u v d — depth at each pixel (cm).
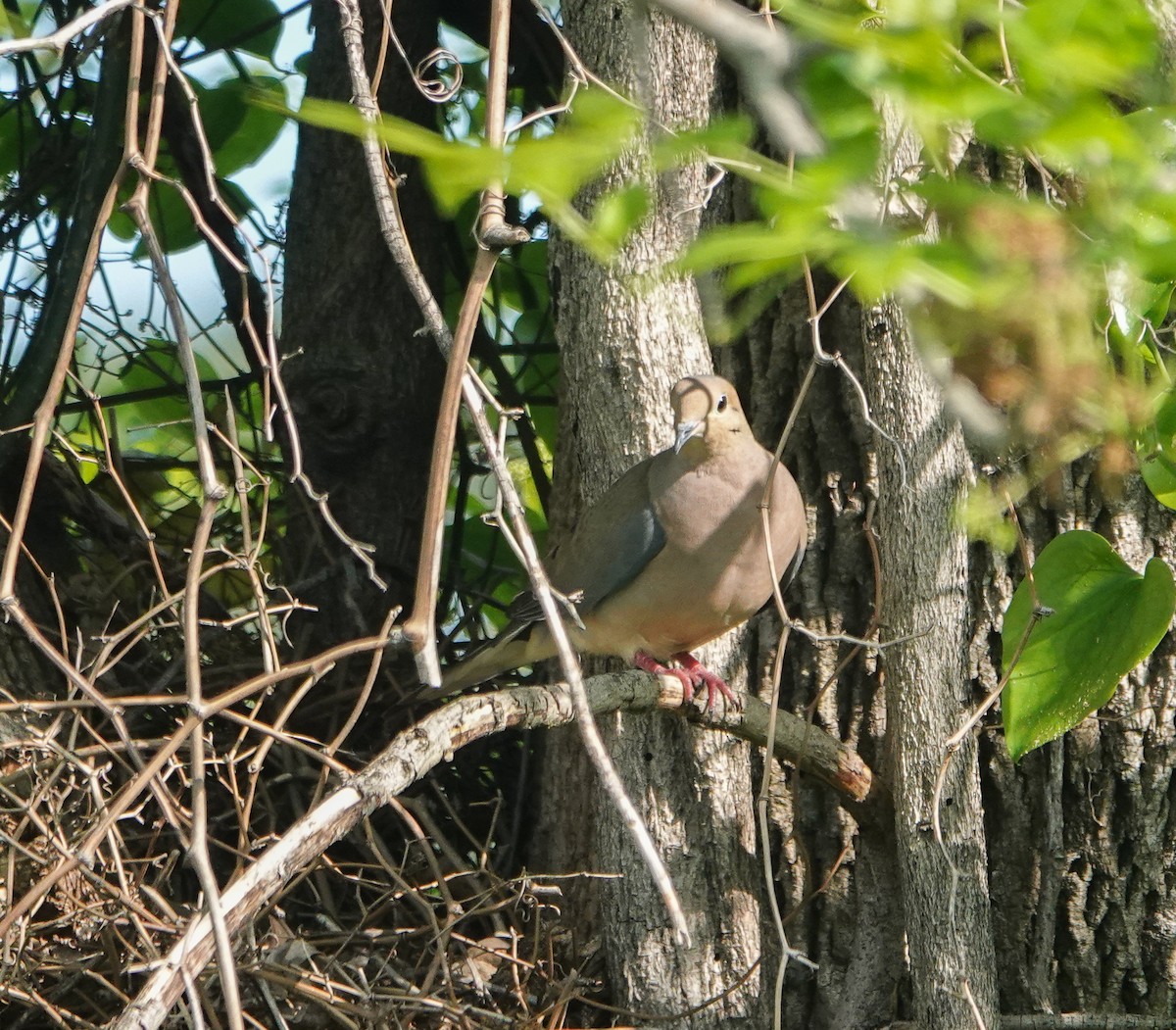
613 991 891
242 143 1259
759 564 911
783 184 328
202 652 1138
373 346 1228
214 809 1041
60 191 1200
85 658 1080
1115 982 850
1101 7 316
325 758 792
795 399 923
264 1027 816
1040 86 328
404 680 1155
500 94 543
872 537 836
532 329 1359
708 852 877
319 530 1196
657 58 808
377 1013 812
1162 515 850
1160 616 700
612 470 920
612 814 888
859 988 862
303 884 1017
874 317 812
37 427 637
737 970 869
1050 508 854
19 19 654
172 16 638
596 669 1079
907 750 807
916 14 310
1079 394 398
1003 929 860
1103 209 352
